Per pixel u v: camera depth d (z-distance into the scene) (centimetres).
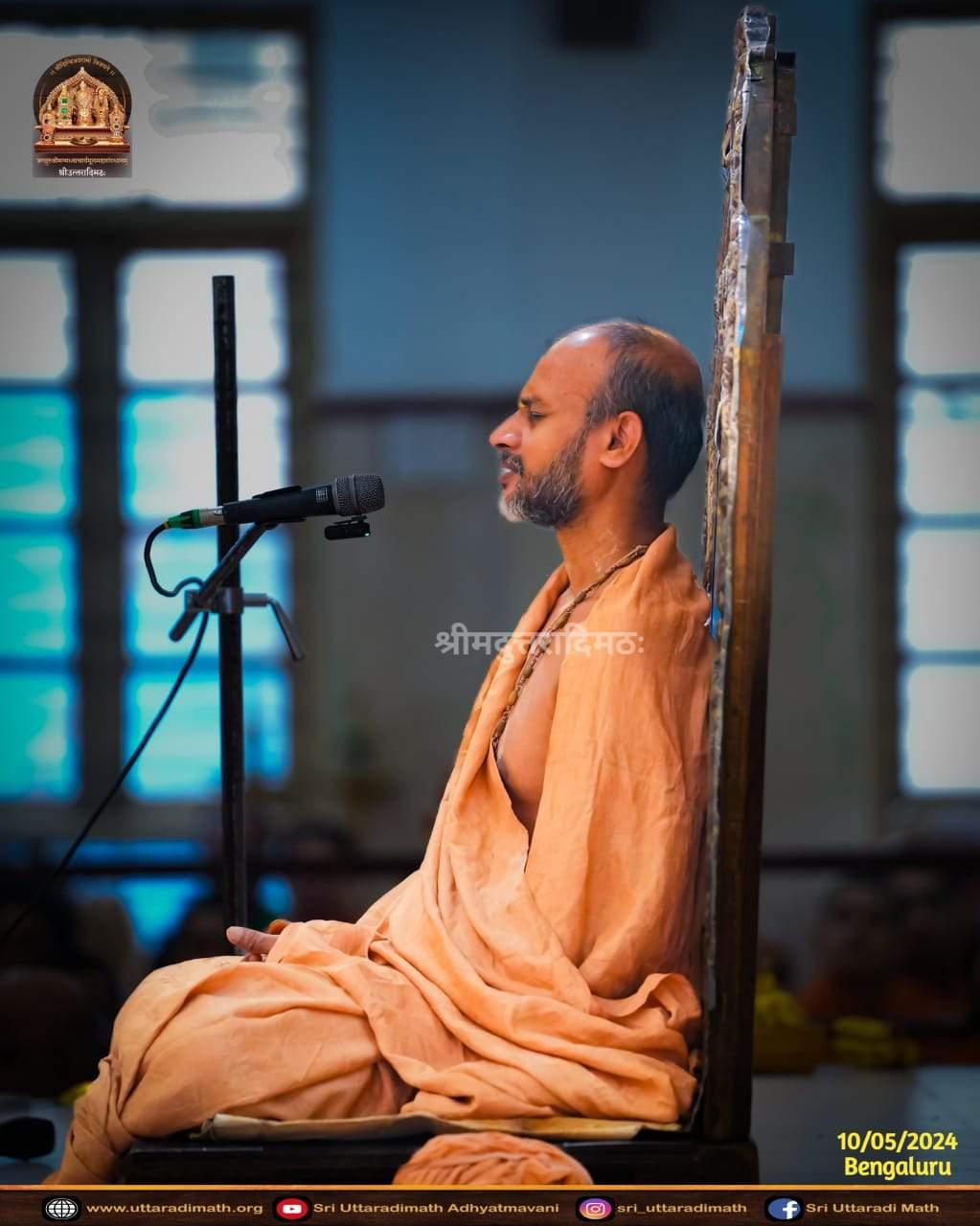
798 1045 985
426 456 1395
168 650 1373
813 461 1399
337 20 1312
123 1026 654
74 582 1367
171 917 1292
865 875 1367
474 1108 629
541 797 690
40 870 1295
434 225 1353
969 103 1341
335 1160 624
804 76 1342
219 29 1258
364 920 732
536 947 659
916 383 1388
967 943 1327
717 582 646
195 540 1379
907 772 1394
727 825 627
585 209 1338
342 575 1399
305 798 1375
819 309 1383
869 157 1352
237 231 1348
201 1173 625
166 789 1357
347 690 1395
